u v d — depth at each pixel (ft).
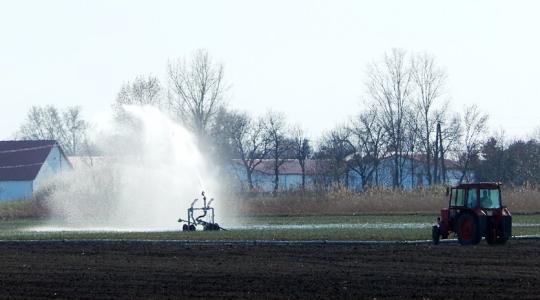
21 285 280.10
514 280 274.77
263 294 255.70
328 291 258.78
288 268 310.45
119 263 333.62
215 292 260.21
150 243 414.41
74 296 258.78
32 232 515.09
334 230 476.95
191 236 446.60
